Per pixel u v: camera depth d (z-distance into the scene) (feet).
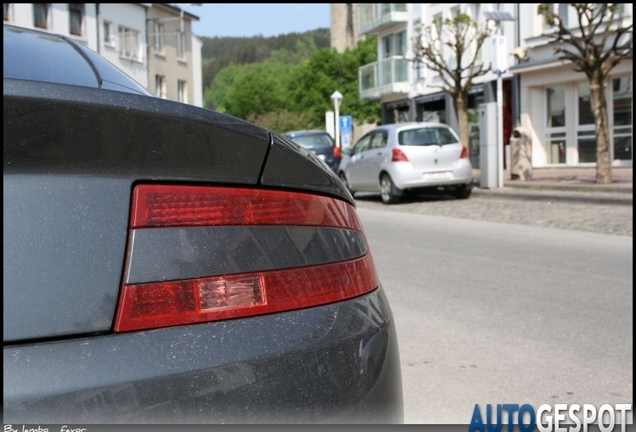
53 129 4.32
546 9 48.29
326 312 5.27
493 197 50.80
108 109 4.40
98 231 4.43
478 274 23.50
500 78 54.19
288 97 210.38
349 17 231.71
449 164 49.80
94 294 4.33
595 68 48.16
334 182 5.87
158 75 147.84
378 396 5.43
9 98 4.16
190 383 4.42
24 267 4.20
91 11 119.14
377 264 26.05
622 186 45.44
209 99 480.23
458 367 13.99
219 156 4.91
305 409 4.87
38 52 6.88
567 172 66.39
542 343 15.48
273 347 4.80
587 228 33.78
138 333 4.42
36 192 4.31
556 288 20.99
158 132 4.62
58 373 4.10
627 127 66.74
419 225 38.04
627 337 15.81
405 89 104.78
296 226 5.31
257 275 4.93
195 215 4.78
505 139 81.92
